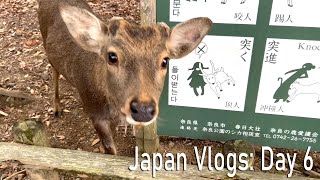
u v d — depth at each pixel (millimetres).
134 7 1622
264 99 794
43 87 1238
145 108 565
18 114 1133
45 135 732
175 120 855
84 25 672
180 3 712
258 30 718
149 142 877
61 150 675
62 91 1220
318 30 696
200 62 773
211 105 820
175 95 820
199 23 634
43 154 669
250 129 838
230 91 797
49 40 966
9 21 1581
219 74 781
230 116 828
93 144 1032
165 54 625
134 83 583
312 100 776
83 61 817
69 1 940
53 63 987
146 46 604
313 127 805
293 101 785
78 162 657
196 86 801
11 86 1235
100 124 836
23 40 1464
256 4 694
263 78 769
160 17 731
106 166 649
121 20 648
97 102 804
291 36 713
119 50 607
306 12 685
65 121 1108
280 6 689
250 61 754
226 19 717
